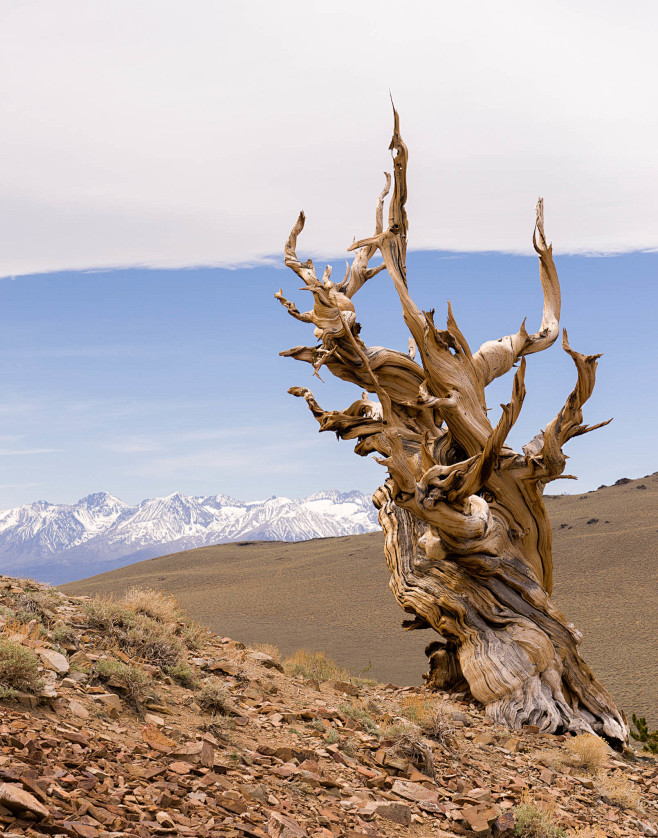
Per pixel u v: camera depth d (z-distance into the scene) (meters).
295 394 19.44
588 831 8.03
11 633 8.07
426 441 16.72
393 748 8.74
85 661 7.89
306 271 18.56
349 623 91.81
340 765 7.79
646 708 50.03
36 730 5.77
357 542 166.50
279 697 9.90
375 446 18.44
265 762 7.08
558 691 14.70
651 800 11.09
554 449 15.62
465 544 15.45
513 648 14.84
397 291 16.98
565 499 176.38
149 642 9.36
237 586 131.38
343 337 18.16
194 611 106.75
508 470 16.20
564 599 96.25
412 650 73.25
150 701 7.66
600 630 79.62
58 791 4.80
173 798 5.36
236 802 5.65
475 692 14.63
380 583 116.62
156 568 168.75
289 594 116.56
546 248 18.83
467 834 7.11
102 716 6.80
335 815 6.38
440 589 15.91
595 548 118.38
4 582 10.53
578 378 15.27
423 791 7.74
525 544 16.48
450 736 10.77
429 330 15.97
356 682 14.88
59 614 9.56
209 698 8.25
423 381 18.17
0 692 6.21
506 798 8.81
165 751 6.35
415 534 17.28
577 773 11.38
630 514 139.62
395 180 17.27
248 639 82.88
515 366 18.02
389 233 17.22
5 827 4.15
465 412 16.17
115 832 4.53
